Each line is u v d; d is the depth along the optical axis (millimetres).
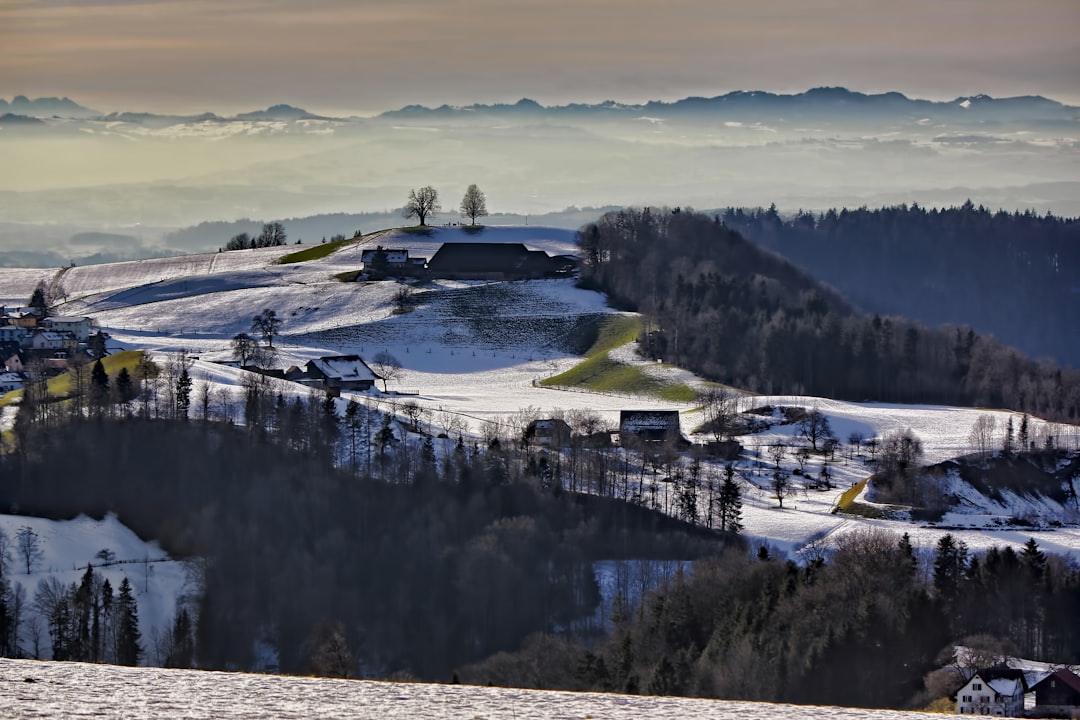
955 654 150125
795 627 152375
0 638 162625
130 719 54219
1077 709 131250
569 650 160875
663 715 58812
